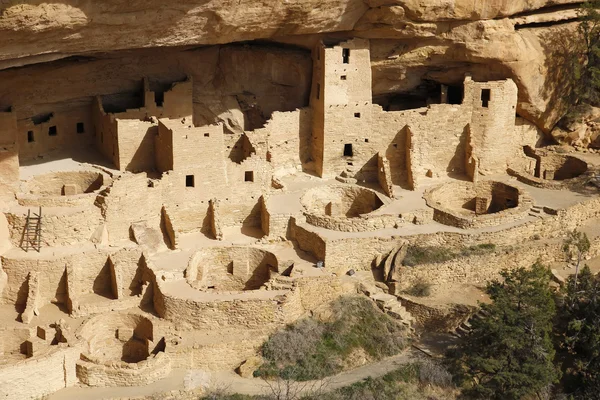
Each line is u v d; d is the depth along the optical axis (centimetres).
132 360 4847
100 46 4597
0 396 4422
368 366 4822
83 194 5069
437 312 5025
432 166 5825
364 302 5028
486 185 5797
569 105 6119
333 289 5022
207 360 4712
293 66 5650
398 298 5094
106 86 5472
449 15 5372
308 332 4822
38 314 4816
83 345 4647
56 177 5253
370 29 5406
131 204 5084
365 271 5197
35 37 4306
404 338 4966
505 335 4669
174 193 5219
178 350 4669
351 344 4856
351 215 5678
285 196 5453
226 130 5756
